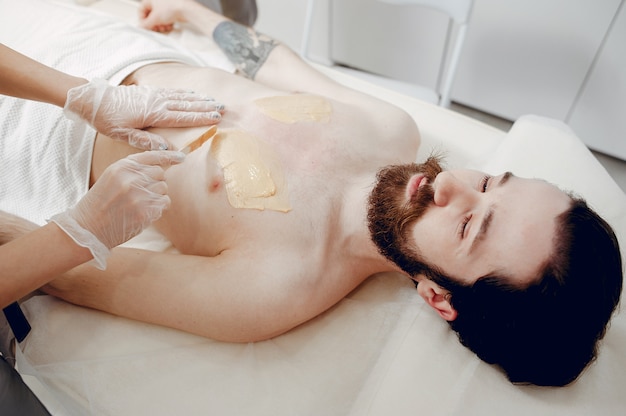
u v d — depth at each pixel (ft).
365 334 3.10
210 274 2.77
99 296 2.77
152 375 2.75
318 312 3.06
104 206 2.35
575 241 2.45
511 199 2.63
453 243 2.69
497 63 6.61
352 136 3.36
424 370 2.76
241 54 4.21
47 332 2.78
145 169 2.47
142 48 3.74
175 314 2.75
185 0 4.50
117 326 2.87
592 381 2.73
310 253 2.99
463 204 2.71
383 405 2.64
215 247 3.04
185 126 3.10
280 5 7.48
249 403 2.73
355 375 2.92
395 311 3.20
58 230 2.34
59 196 3.37
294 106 3.35
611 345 2.86
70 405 2.64
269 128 3.21
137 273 2.75
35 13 3.85
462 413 2.59
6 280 2.22
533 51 6.23
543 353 2.56
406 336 2.97
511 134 4.03
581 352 2.54
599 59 5.87
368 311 3.21
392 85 5.54
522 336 2.57
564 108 6.61
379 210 2.95
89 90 2.89
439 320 3.04
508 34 6.23
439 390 2.68
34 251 2.28
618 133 6.47
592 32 5.68
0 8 3.87
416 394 2.66
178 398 2.70
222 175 2.97
